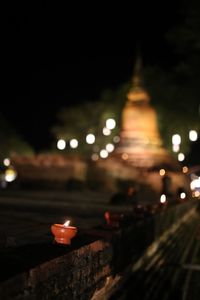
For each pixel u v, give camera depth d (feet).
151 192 130.72
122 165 150.30
